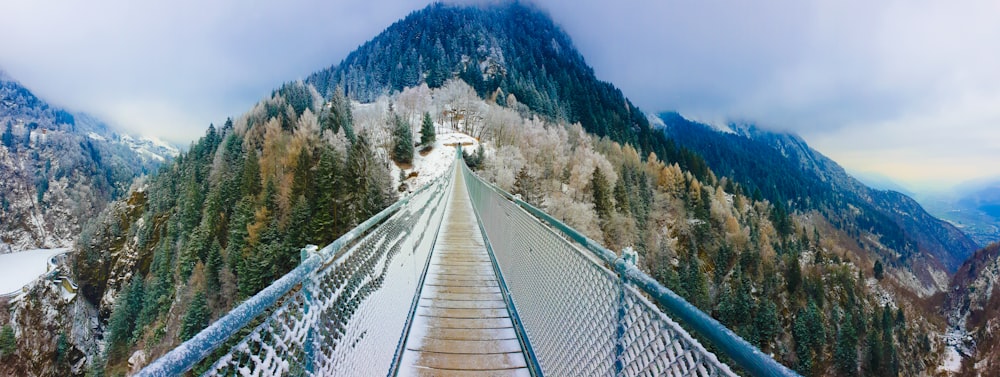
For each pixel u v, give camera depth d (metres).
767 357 0.73
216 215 34.56
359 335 1.97
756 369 0.74
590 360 1.85
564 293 2.29
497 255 5.14
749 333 33.59
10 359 28.77
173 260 35.16
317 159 39.31
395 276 2.90
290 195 31.17
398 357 2.92
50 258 49.78
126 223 51.25
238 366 1.00
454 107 77.62
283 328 1.25
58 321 34.91
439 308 3.95
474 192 11.24
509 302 3.91
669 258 41.09
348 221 29.22
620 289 1.55
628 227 41.16
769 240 54.72
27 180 77.19
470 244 6.68
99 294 45.81
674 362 1.12
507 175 40.56
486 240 6.62
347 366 1.78
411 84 112.50
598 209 40.53
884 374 32.16
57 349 33.31
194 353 0.77
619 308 1.56
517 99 96.50
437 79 110.56
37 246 69.38
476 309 3.94
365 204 30.52
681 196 55.75
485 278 4.87
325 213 27.73
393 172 45.91
